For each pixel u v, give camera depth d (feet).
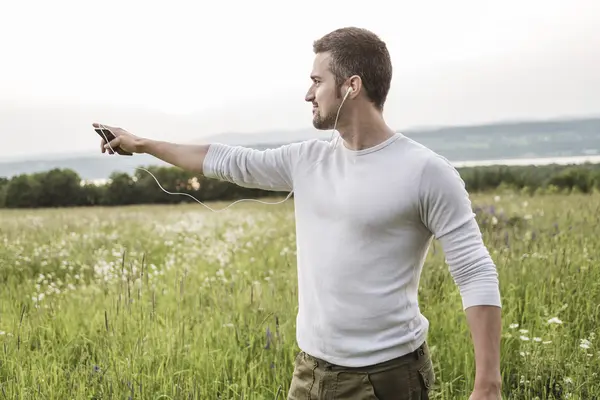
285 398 12.32
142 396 11.99
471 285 6.92
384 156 7.16
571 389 11.87
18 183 95.71
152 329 15.39
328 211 7.36
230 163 8.38
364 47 7.22
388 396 7.26
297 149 7.99
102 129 8.89
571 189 58.49
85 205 91.76
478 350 6.86
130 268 22.40
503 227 26.86
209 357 13.83
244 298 18.30
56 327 16.85
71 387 12.13
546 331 14.42
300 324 7.77
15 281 23.20
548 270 18.44
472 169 64.03
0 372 13.35
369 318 7.16
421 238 7.29
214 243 28.22
